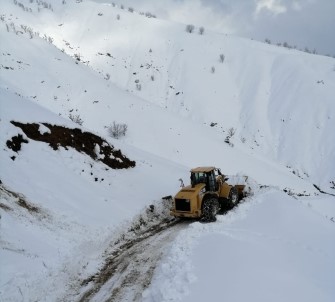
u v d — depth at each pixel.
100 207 14.95
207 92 95.25
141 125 56.16
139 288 9.49
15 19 117.94
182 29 131.38
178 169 25.45
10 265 9.27
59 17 137.00
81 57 112.44
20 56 70.56
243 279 8.05
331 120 75.50
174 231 13.94
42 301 8.98
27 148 15.97
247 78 101.12
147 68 108.06
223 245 10.42
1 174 13.21
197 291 7.93
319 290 7.79
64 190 14.83
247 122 83.00
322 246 11.40
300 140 73.19
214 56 114.12
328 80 90.44
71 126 19.50
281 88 92.06
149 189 19.12
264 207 15.38
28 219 11.75
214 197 15.26
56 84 65.44
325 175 63.47
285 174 55.25
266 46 127.12
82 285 10.10
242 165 50.34
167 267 9.93
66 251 11.07
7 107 17.55
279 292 7.48
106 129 54.09
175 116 67.06
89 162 18.41
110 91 68.25
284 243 11.27
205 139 56.66
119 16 135.88
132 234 14.20
